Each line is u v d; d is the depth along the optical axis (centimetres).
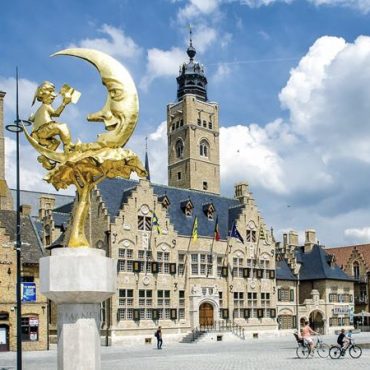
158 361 4172
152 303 7038
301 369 3297
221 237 7981
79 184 1864
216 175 11738
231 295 7888
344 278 9538
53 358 4650
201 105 11719
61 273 1684
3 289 5622
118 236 6831
